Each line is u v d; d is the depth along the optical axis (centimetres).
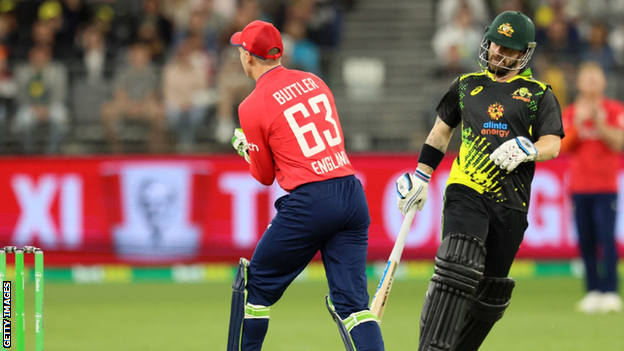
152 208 3972
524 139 1625
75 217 3941
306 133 1739
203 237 3984
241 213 3988
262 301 1773
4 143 4066
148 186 3975
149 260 3978
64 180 3934
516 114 1702
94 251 3950
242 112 1764
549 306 3309
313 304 3375
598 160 3122
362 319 1705
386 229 3997
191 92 4162
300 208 1723
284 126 1736
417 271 4088
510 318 3000
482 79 1758
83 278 3994
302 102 1756
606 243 3155
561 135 1695
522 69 1755
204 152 4166
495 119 1709
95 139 4122
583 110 3098
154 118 4147
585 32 5119
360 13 5209
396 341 2522
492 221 1717
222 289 3778
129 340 2570
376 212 4003
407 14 5212
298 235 1731
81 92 4134
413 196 1817
